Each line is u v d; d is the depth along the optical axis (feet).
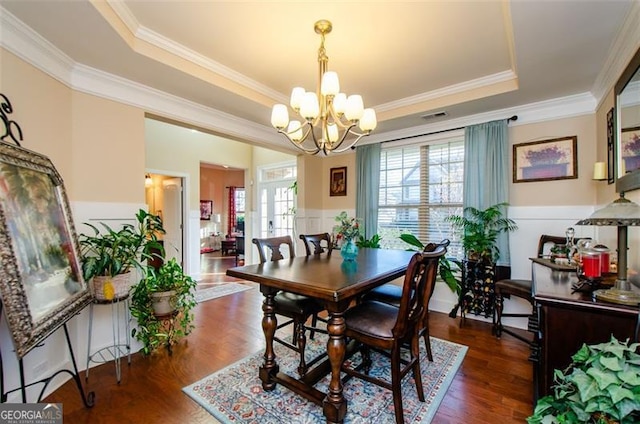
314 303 7.20
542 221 9.97
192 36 7.13
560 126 9.68
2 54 5.46
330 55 7.92
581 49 6.64
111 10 5.88
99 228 7.72
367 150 13.78
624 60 6.38
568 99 9.37
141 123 8.68
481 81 9.30
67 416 5.67
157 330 8.11
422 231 12.78
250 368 7.48
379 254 9.37
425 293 6.21
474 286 10.37
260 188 21.61
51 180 5.77
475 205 10.83
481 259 10.23
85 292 6.10
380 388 6.67
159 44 7.21
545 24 5.77
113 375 7.12
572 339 4.59
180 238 18.04
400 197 13.43
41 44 6.20
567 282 5.72
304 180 15.01
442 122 11.76
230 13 6.29
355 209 14.70
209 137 19.22
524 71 7.72
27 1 5.12
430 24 6.58
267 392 6.48
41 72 6.37
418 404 6.06
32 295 4.48
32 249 4.72
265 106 10.24
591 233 9.02
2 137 5.42
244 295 14.19
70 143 7.22
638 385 2.96
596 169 7.87
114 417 5.67
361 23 6.57
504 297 9.79
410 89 10.04
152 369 7.41
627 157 6.20
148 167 16.16
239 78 9.16
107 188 7.92
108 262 6.70
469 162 11.01
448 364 7.63
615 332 4.30
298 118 11.66
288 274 6.20
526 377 7.04
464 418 5.66
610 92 7.64
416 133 12.52
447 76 9.10
